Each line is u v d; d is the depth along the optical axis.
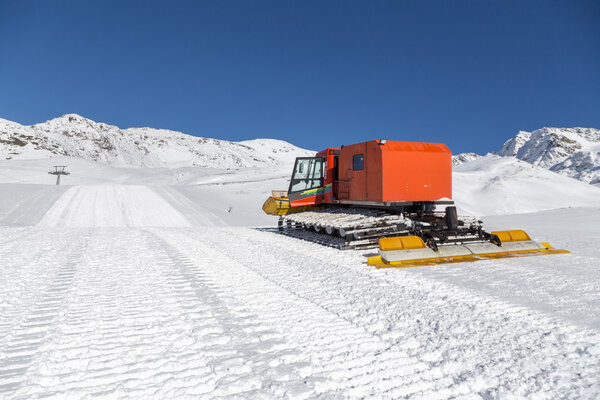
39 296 4.61
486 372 2.84
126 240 9.95
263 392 2.49
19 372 2.72
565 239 10.84
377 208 10.23
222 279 5.63
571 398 2.51
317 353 3.10
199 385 2.55
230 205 31.53
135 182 73.81
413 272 6.30
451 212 8.18
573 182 71.38
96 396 2.41
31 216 21.64
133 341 3.29
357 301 4.57
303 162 12.56
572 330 3.62
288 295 4.81
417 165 9.21
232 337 3.40
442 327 3.71
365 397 2.47
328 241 9.96
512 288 5.21
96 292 4.82
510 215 26.30
